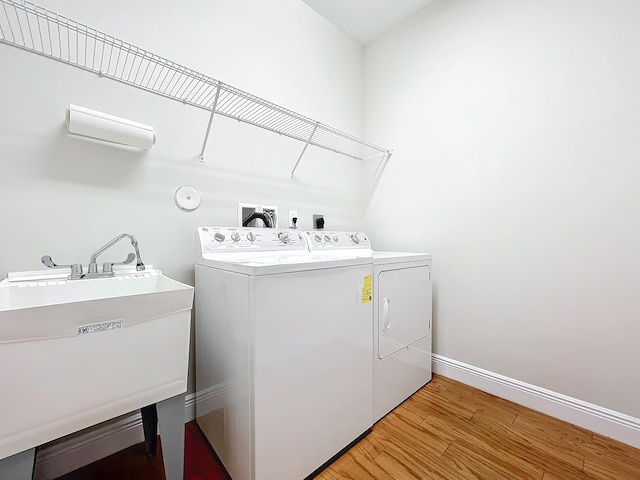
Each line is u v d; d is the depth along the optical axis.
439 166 2.00
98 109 1.24
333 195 2.30
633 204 1.28
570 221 1.45
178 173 1.47
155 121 1.39
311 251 1.71
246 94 1.36
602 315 1.37
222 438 1.19
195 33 1.52
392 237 2.32
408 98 2.19
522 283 1.62
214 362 1.24
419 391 1.79
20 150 1.07
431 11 2.04
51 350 0.69
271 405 1.00
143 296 0.82
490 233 1.75
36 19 1.10
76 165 1.18
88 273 1.12
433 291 2.04
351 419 1.30
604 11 1.34
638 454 1.23
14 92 1.06
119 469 1.19
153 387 0.87
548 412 1.52
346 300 1.27
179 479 0.95
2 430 0.65
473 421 1.48
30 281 1.02
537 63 1.55
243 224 1.72
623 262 1.31
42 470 1.12
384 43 2.37
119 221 1.29
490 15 1.73
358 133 2.50
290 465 1.07
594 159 1.38
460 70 1.88
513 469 1.17
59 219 1.14
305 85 2.07
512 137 1.65
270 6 1.86
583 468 1.17
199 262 1.38
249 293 0.98
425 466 1.19
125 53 1.29
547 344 1.54
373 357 1.43
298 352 1.08
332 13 2.16
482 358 1.79
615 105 1.32
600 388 1.37
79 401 0.74
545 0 1.51
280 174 1.92
